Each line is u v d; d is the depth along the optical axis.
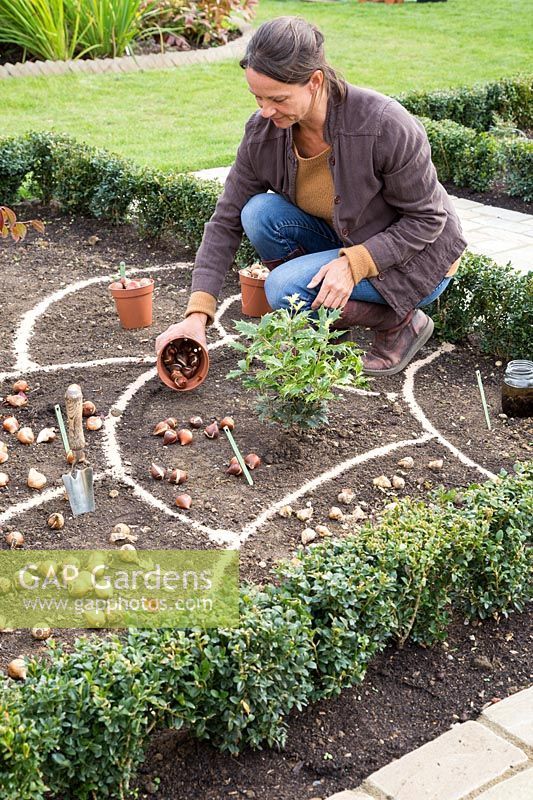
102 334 5.25
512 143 8.15
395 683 2.99
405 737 2.79
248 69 3.61
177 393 4.57
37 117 10.02
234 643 2.62
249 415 4.36
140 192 6.62
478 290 5.02
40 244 6.64
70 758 2.45
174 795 2.59
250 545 3.46
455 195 8.39
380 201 4.15
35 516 3.61
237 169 4.41
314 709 2.88
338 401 4.55
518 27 15.89
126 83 11.62
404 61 13.38
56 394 4.55
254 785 2.63
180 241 6.65
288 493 3.80
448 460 4.08
